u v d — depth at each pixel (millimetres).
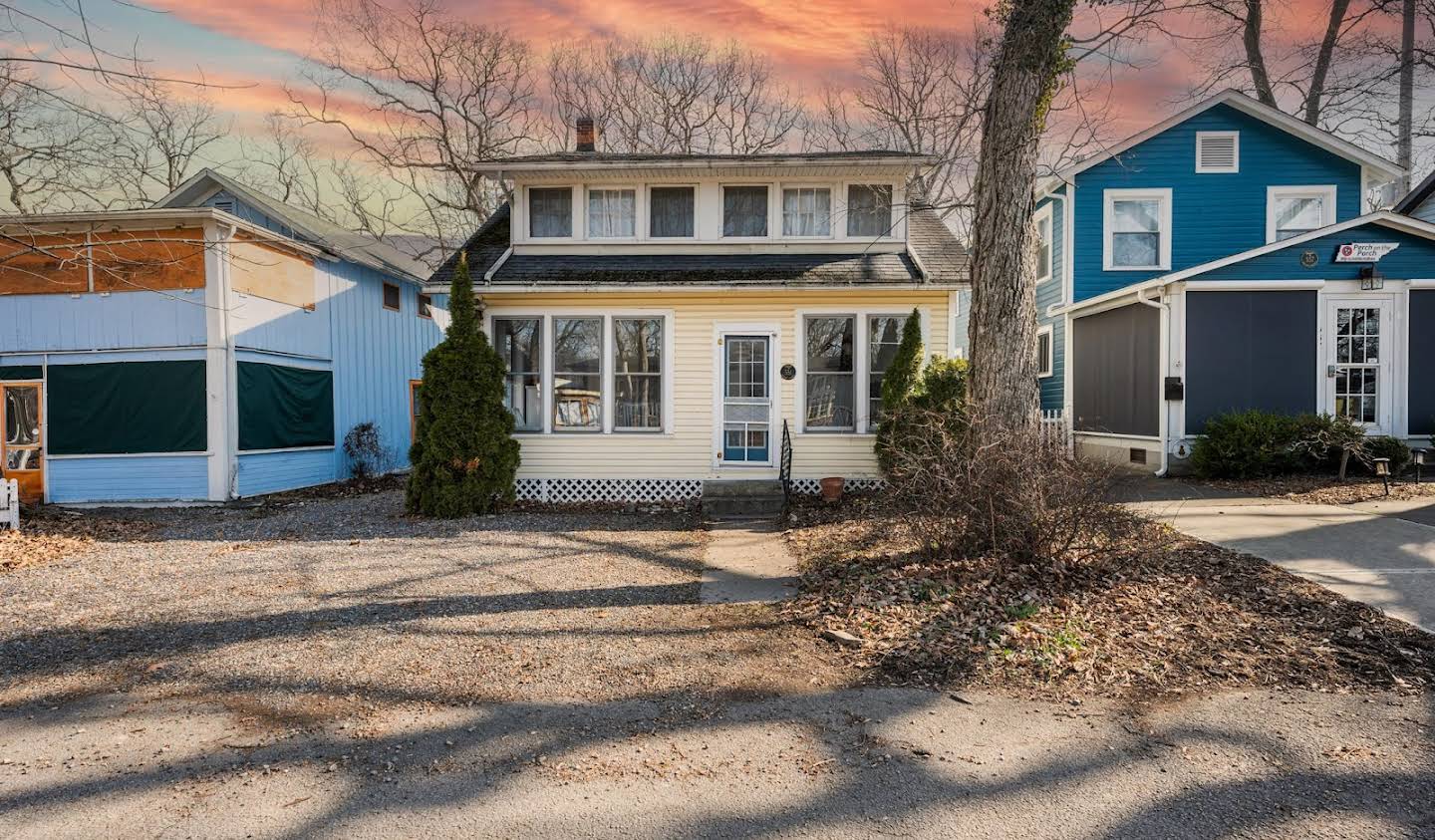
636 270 12461
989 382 7168
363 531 10070
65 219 12359
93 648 5316
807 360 12383
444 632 5590
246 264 13617
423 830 2994
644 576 7352
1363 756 3486
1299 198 15758
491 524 10453
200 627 5781
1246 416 11305
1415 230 11484
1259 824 2967
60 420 13117
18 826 3027
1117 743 3686
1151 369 12734
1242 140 15766
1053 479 6523
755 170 12859
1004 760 3541
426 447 11359
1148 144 15883
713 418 12344
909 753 3623
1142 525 7344
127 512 12211
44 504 13000
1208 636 5078
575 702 4289
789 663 4930
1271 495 10047
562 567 7758
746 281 11906
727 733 3873
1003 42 7336
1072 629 5219
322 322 16125
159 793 3285
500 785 3350
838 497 11586
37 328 13164
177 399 13000
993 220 7219
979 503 6602
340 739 3816
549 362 12422
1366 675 4426
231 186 16438
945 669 4715
